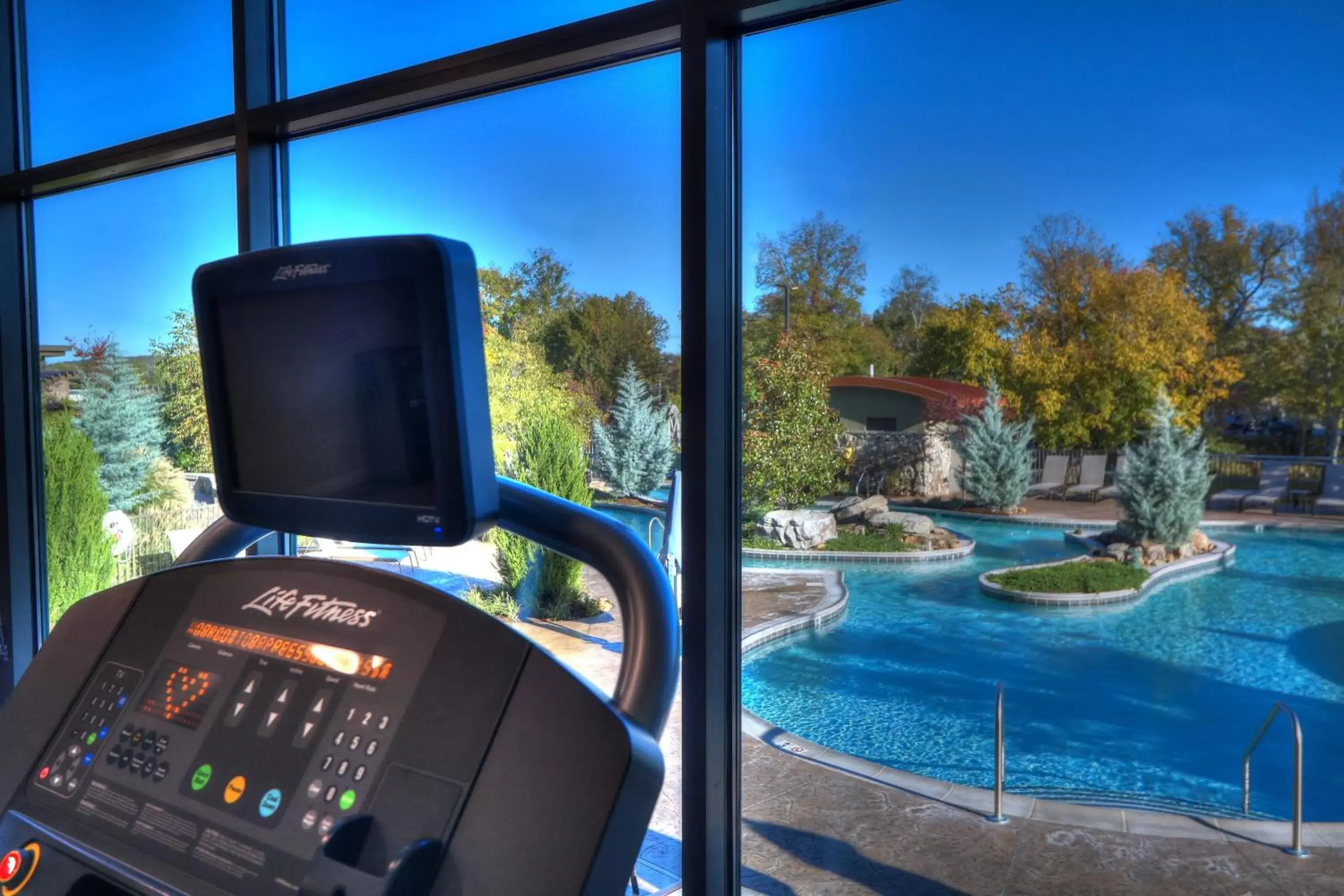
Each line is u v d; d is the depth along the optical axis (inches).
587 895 27.5
